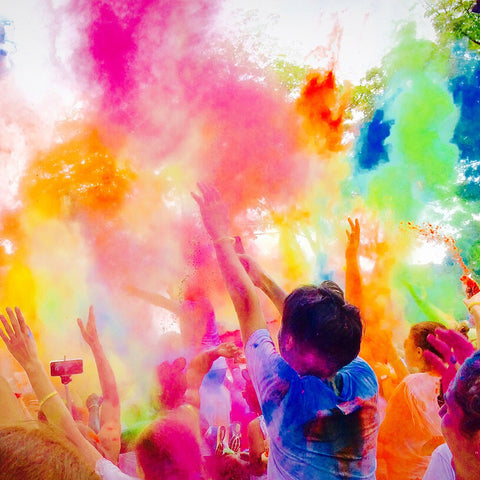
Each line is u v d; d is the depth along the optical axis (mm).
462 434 1209
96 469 1618
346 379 1458
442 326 2240
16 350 1699
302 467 1387
